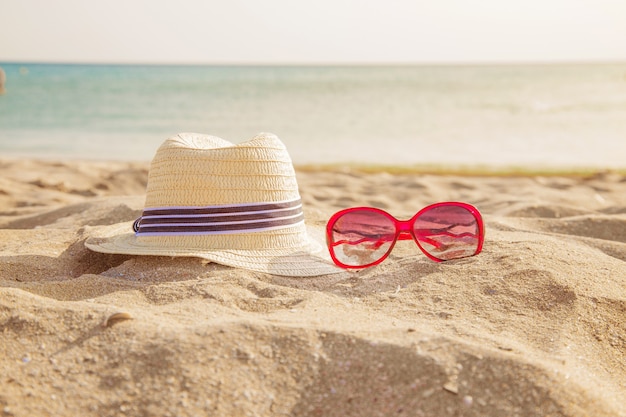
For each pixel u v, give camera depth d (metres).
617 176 1.72
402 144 2.49
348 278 0.72
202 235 0.73
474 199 1.31
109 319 0.56
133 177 1.58
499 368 0.52
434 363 0.52
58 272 0.73
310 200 1.35
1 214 1.12
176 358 0.52
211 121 3.24
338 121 3.20
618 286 0.68
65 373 0.52
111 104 4.03
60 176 1.62
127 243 0.75
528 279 0.68
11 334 0.55
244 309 0.63
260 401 0.50
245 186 0.73
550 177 1.75
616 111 3.27
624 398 0.53
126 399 0.50
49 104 4.03
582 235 0.95
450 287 0.68
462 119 3.15
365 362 0.52
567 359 0.56
